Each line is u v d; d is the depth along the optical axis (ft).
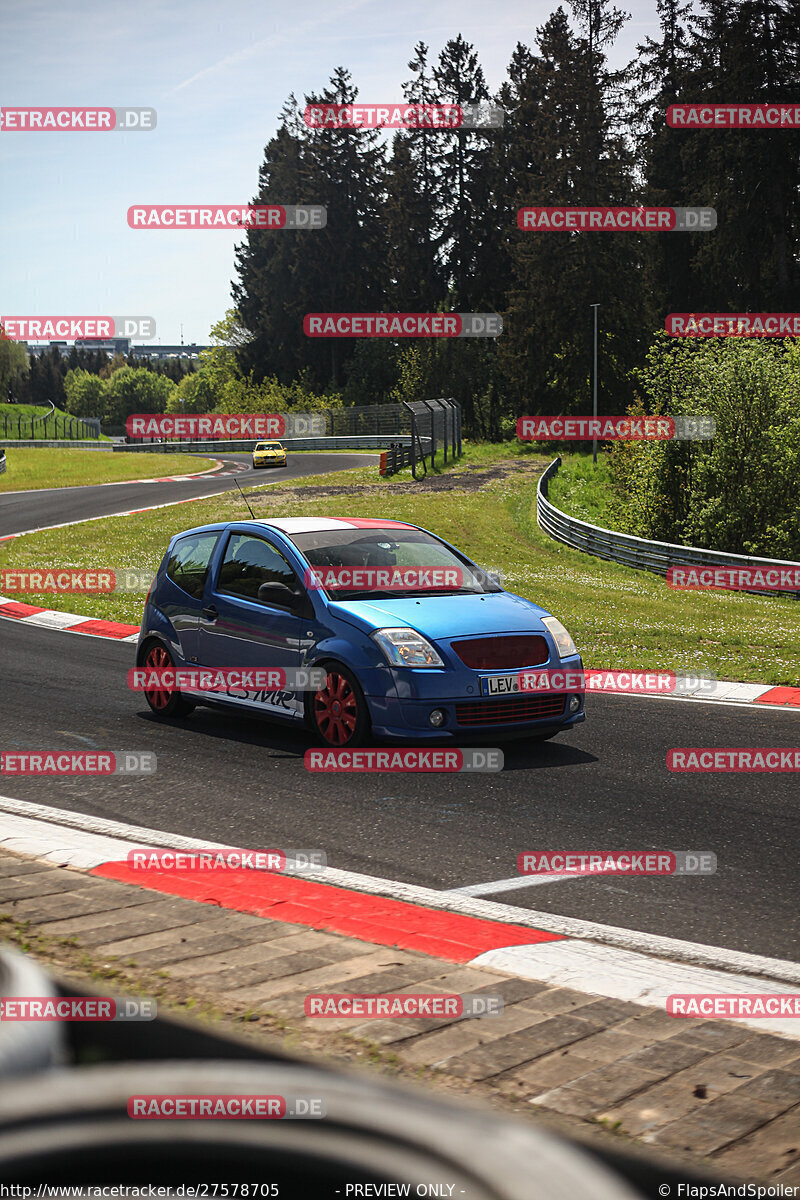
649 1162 4.65
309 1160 2.57
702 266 230.68
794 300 218.18
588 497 151.23
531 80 284.82
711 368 113.60
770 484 110.42
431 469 177.27
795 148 213.46
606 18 244.63
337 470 182.39
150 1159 2.65
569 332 248.52
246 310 369.30
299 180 331.77
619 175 245.04
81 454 246.47
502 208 294.05
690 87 235.61
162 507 129.08
